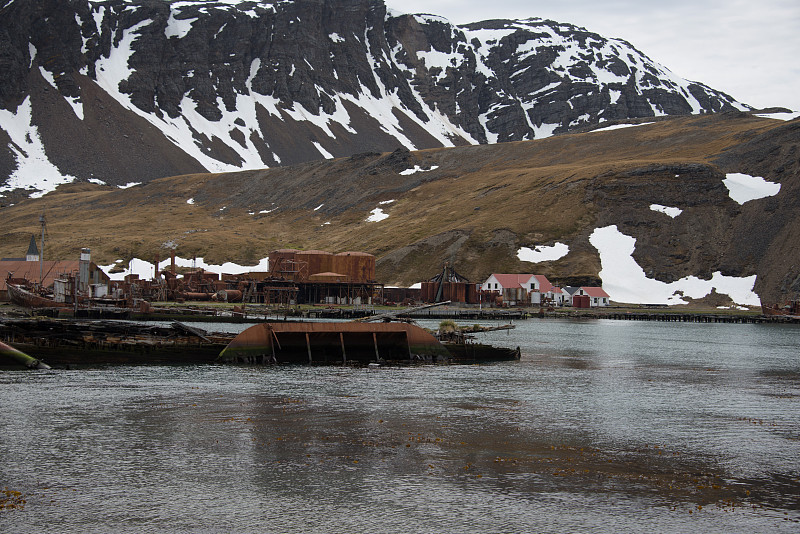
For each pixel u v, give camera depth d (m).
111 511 29.47
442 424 45.16
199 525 28.25
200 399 51.44
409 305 190.00
